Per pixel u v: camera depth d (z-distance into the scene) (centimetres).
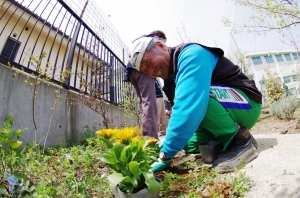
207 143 134
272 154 138
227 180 104
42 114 222
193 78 117
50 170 128
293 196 82
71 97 275
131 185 88
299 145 149
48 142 224
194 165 140
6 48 504
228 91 143
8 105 182
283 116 369
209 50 139
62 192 101
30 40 571
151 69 145
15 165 117
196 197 90
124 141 111
